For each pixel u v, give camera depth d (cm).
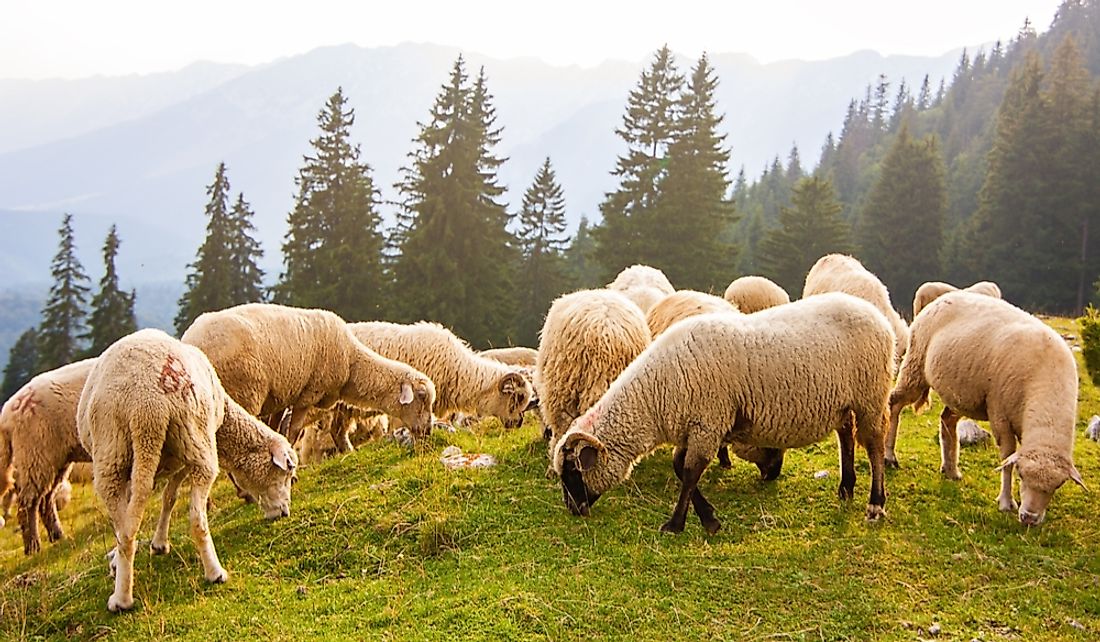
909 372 931
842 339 754
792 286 5188
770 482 873
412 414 1082
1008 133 5316
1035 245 4966
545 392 948
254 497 812
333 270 3966
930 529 750
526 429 1178
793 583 644
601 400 786
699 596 626
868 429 776
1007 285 4997
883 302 1543
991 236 5172
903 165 5456
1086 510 795
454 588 652
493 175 4306
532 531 752
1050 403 749
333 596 657
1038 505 725
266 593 670
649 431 756
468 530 754
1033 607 609
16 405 895
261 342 964
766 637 570
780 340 742
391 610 619
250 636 597
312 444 1220
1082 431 1086
